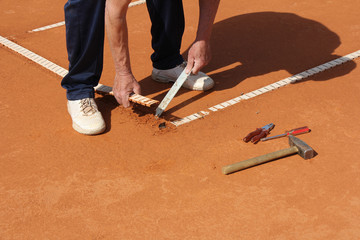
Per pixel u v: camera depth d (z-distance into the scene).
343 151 3.00
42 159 3.05
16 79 4.09
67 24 3.11
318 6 5.50
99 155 3.07
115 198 2.69
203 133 3.26
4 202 2.68
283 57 4.37
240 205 2.60
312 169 2.85
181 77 3.40
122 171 2.91
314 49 4.49
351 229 2.41
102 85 3.81
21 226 2.51
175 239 2.39
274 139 3.17
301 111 3.47
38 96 3.82
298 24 5.04
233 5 5.64
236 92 3.80
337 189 2.69
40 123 3.44
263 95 3.72
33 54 4.56
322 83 3.87
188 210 2.58
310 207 2.56
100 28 3.18
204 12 3.11
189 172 2.88
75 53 3.25
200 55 3.23
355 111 3.45
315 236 2.37
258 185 2.75
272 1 5.71
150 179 2.83
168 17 3.60
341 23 5.03
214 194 2.69
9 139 3.26
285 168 2.88
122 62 3.17
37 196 2.73
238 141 3.16
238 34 4.88
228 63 4.30
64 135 3.30
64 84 3.40
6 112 3.58
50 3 5.99
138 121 3.43
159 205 2.62
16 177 2.89
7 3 5.97
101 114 3.46
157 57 3.87
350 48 4.48
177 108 3.60
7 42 4.84
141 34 4.99
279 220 2.49
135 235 2.43
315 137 3.15
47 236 2.44
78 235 2.44
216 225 2.47
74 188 2.78
